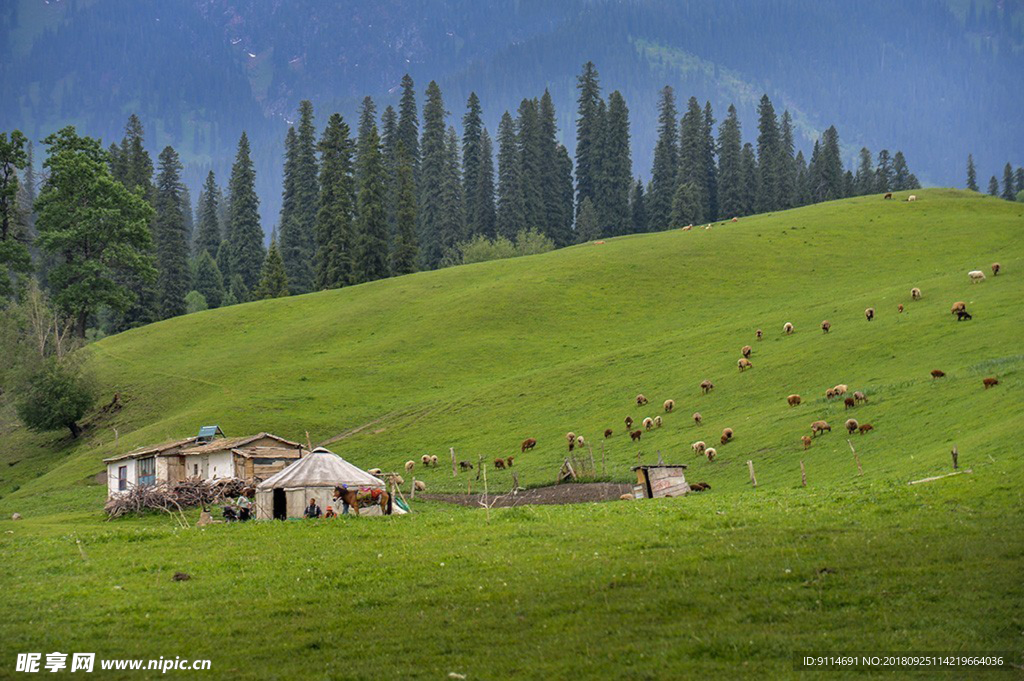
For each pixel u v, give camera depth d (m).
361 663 18.62
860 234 132.12
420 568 26.41
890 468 41.66
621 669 17.19
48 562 30.80
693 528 29.69
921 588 20.47
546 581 23.64
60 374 92.62
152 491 54.47
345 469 46.75
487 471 65.38
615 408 75.75
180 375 104.19
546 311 113.00
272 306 132.25
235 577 26.78
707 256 128.12
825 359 72.38
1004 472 31.91
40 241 112.38
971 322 70.38
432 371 97.25
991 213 138.38
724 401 69.94
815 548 24.69
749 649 17.59
